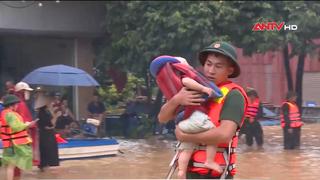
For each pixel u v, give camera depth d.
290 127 14.82
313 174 10.61
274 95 23.17
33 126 10.35
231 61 3.20
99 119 18.45
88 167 11.72
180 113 3.17
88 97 20.02
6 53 19.58
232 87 3.17
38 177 10.38
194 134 3.08
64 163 12.39
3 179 9.68
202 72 3.52
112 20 19.48
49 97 12.78
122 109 23.20
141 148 15.54
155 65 3.26
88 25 19.89
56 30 19.25
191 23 17.16
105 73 21.94
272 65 22.97
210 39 17.03
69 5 19.47
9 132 9.27
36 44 20.00
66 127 15.85
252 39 17.27
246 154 13.80
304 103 21.17
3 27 18.23
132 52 18.91
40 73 13.56
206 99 3.08
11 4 18.33
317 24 16.44
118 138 18.69
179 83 3.17
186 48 17.78
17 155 9.28
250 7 17.34
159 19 17.50
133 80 23.83
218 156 3.18
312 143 15.48
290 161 12.45
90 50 20.44
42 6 18.92
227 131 3.05
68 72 13.57
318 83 21.17
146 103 20.00
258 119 15.75
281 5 17.16
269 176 10.32
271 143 16.33
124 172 10.92
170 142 17.19
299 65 20.41
